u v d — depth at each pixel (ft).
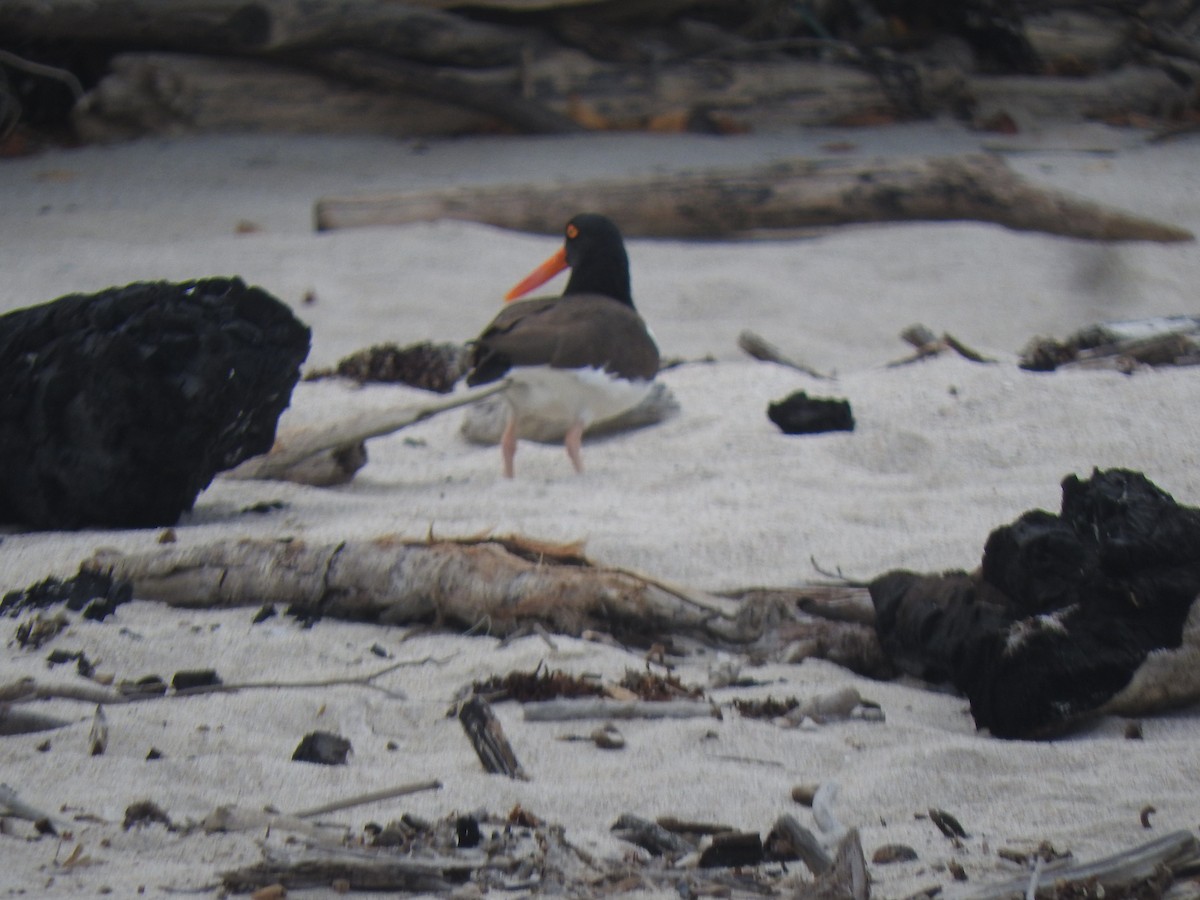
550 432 43.29
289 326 36.22
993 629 24.59
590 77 90.99
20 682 23.94
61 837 18.62
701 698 24.80
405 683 25.45
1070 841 19.19
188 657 26.37
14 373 34.32
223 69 88.53
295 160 83.41
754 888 17.67
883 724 24.11
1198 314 57.00
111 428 33.40
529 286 47.01
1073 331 56.34
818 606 28.07
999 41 101.09
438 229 67.97
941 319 57.98
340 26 85.81
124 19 84.99
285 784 20.81
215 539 32.24
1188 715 24.71
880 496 35.60
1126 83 99.30
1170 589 24.40
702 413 44.50
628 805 20.58
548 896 17.39
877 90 94.38
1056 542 24.93
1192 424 40.24
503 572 28.04
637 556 31.12
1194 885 17.40
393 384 48.91
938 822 19.75
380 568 28.48
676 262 65.21
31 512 34.47
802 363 53.47
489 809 20.15
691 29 95.96
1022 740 23.91
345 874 17.46
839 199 69.77
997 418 42.19
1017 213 69.46
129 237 68.08
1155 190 76.95
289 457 38.91
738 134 91.25
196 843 18.58
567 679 24.97
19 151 85.56
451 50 88.43
